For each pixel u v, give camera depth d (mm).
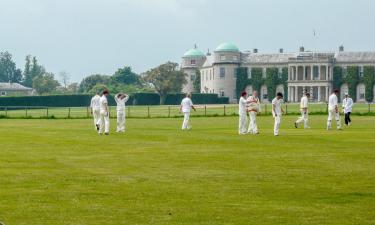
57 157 64188
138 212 38562
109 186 46781
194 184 47719
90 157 64188
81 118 165375
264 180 49562
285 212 38688
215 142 81750
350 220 36844
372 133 99000
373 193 44375
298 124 129750
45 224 35781
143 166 57250
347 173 53000
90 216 37594
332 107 109938
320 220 36844
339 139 86438
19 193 43969
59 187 46281
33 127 118750
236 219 37000
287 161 60688
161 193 44188
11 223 35875
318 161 60688
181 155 65875
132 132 102750
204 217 37406
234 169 55312
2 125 127250
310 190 45406
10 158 63312
